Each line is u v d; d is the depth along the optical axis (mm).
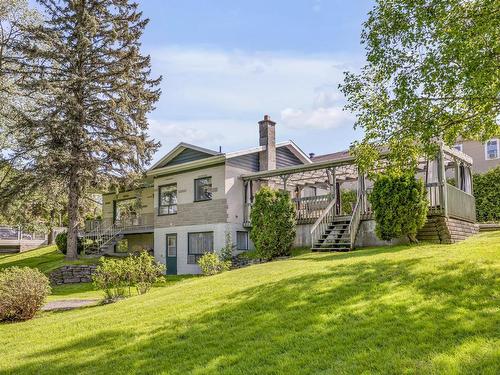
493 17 7523
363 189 17703
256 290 8547
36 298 11594
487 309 5758
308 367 4957
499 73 7762
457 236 15461
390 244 15844
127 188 24391
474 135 9539
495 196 23969
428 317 5785
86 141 22312
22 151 22859
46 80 21406
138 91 23672
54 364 6438
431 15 8297
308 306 6992
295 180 23922
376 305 6520
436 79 8242
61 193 23094
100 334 7613
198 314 7730
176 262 23781
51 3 23016
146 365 5824
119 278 13469
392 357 4828
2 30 25484
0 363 6871
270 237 18328
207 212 22359
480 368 4312
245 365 5285
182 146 23672
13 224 27312
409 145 9203
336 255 13227
